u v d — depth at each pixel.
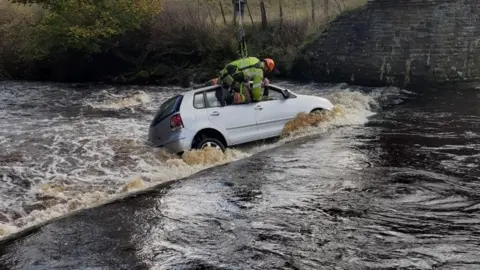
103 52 27.30
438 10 18.52
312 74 22.11
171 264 5.34
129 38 27.08
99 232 6.40
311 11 25.02
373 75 20.02
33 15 29.38
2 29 28.83
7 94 21.92
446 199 6.96
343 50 20.94
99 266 5.38
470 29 18.70
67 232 6.46
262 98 11.51
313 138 11.38
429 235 5.76
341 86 20.11
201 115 10.54
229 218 6.64
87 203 8.07
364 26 20.20
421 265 5.02
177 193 7.91
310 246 5.61
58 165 10.41
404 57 19.19
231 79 10.95
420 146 10.10
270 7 27.23
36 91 22.97
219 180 8.52
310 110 12.02
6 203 8.30
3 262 5.63
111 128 13.96
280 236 5.93
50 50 27.78
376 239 5.70
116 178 9.48
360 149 10.05
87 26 26.20
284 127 11.53
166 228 6.39
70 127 14.23
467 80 18.86
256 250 5.57
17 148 11.85
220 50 25.14
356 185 7.72
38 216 7.62
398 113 14.12
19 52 28.41
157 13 26.55
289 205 7.00
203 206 7.20
